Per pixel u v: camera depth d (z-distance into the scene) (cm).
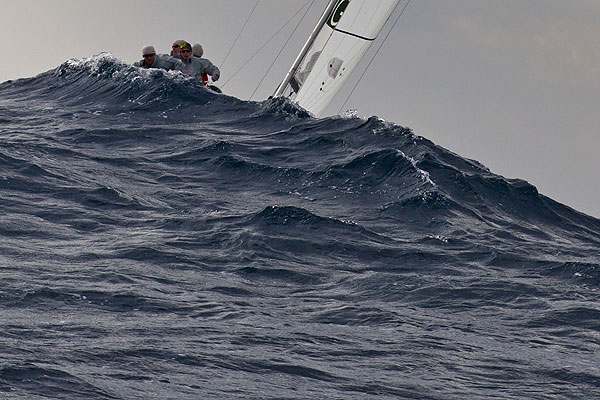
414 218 7412
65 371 3275
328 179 8194
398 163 8519
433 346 4253
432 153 9162
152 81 11419
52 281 4619
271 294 5022
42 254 5228
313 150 9219
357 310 4794
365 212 7456
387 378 3706
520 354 4253
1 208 6275
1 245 5334
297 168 8425
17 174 7225
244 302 4741
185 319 4259
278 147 9231
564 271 6175
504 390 3706
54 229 5922
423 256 6269
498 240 7081
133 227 6212
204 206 7069
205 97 11144
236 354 3769
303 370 3675
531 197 8675
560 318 5022
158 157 8750
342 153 9075
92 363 3431
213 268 5419
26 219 6069
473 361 4072
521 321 4934
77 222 6178
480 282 5662
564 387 3794
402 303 5112
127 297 4503
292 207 6756
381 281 5516
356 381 3619
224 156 8594
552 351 4375
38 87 12281
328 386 3525
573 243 7662
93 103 11175
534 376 3912
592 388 3794
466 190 8412
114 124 10106
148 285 4797
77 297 4406
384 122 9944
